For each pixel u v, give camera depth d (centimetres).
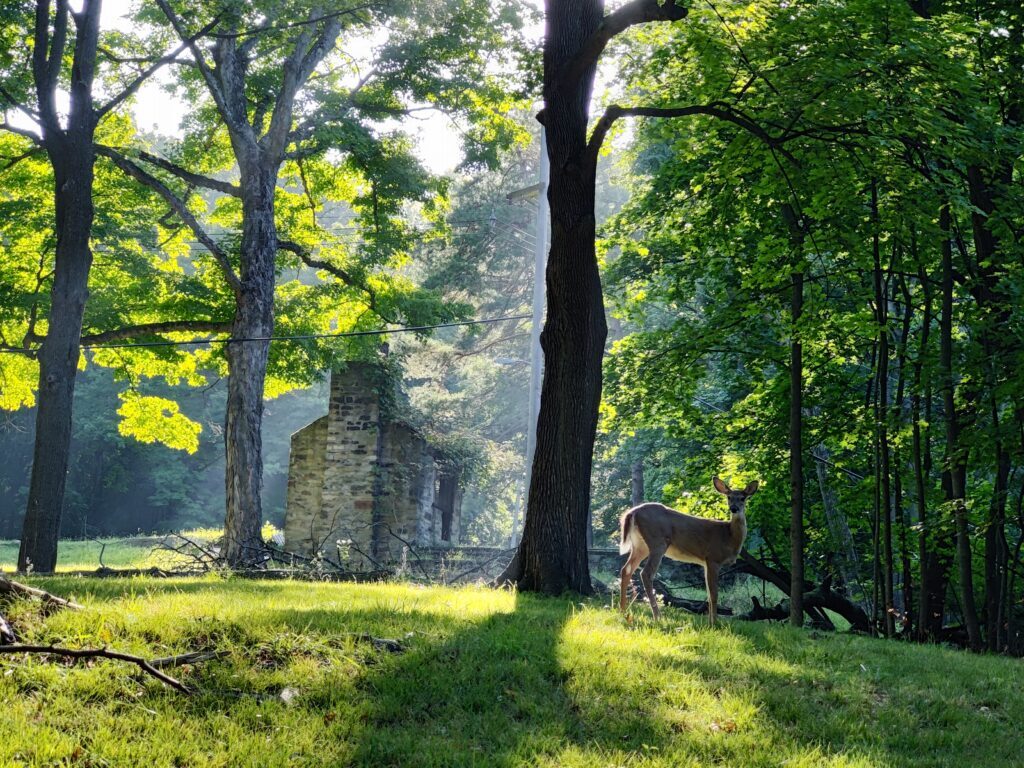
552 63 1516
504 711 796
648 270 2411
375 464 3494
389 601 1165
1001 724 941
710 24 1487
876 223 1580
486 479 4531
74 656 766
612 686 862
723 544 1243
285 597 1168
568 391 1481
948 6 1662
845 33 1378
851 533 2197
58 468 2389
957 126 1367
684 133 1747
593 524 4800
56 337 2412
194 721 718
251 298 2847
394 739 720
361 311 3456
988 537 1672
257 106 3139
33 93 2702
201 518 6762
